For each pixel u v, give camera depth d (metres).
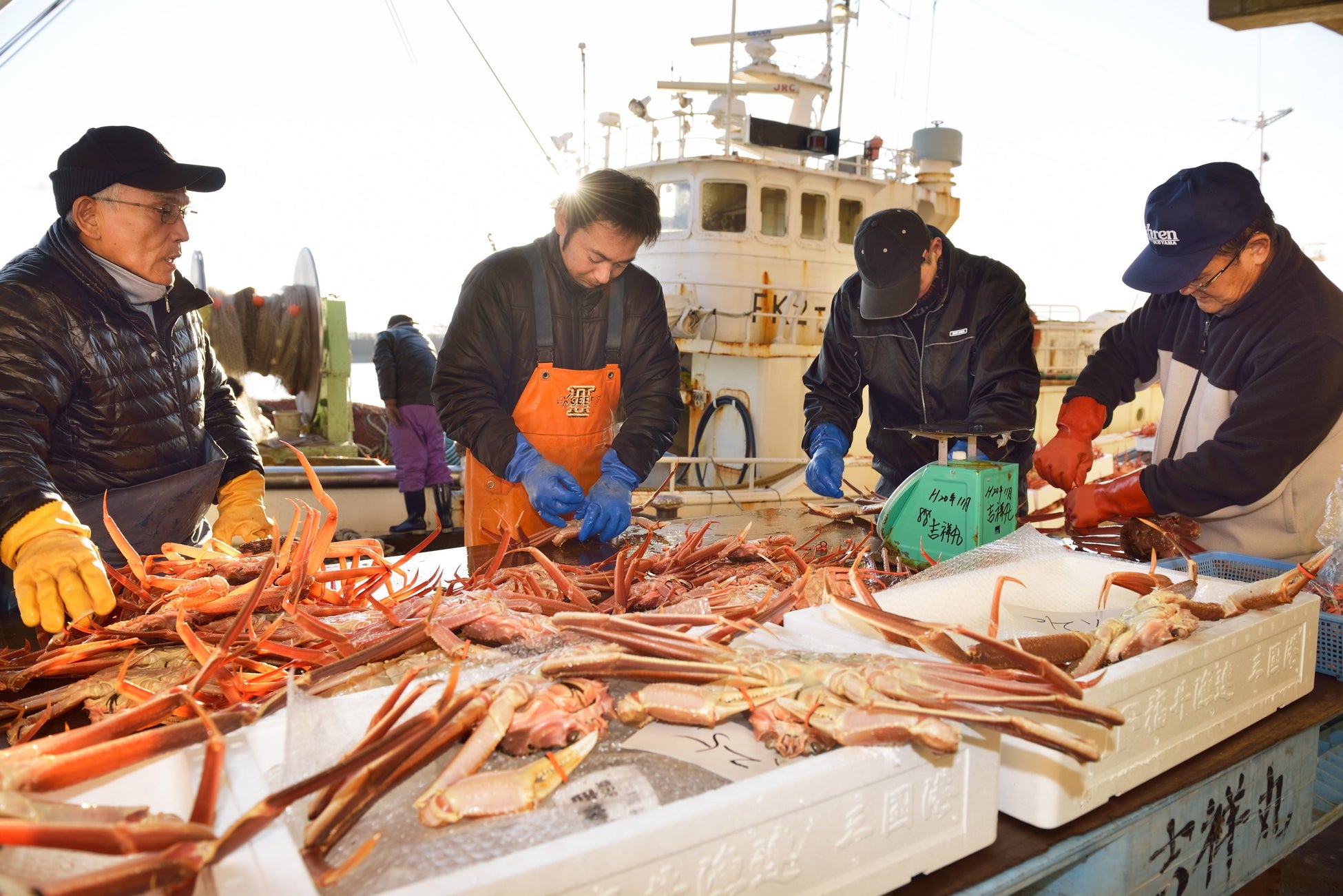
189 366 2.59
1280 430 2.17
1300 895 2.30
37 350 2.14
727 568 2.08
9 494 1.78
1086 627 1.56
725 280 7.86
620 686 1.13
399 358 6.74
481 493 2.93
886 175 8.66
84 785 0.90
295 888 0.71
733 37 7.97
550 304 2.78
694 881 0.81
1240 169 2.25
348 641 1.36
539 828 0.85
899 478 3.42
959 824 1.04
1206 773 1.31
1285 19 2.18
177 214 2.31
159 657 1.46
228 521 2.53
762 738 1.01
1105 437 9.57
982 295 3.06
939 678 0.97
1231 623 1.43
